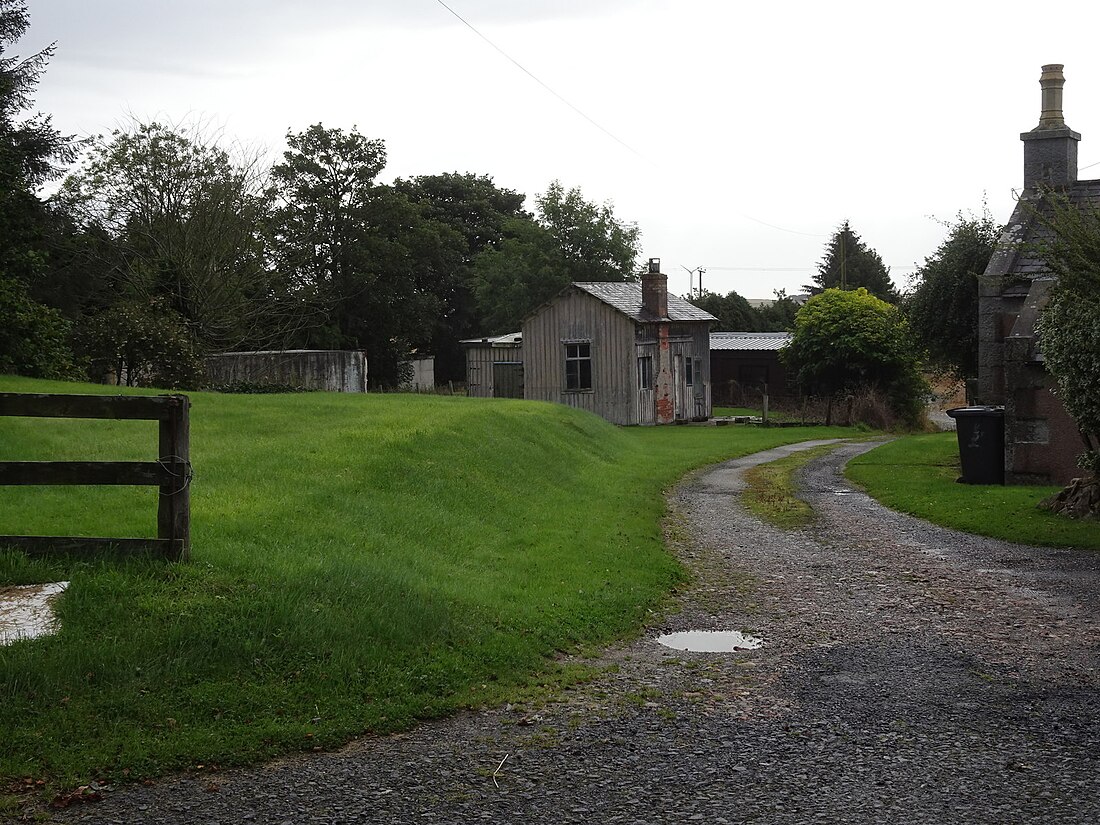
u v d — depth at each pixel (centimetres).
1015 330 2012
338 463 1420
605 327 4356
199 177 4188
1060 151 2650
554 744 646
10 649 691
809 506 1852
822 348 4625
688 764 609
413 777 591
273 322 4928
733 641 923
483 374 4738
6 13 3766
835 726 676
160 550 870
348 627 796
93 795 559
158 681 692
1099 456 1554
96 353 2966
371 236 6041
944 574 1216
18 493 1162
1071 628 948
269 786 578
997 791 560
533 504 1584
